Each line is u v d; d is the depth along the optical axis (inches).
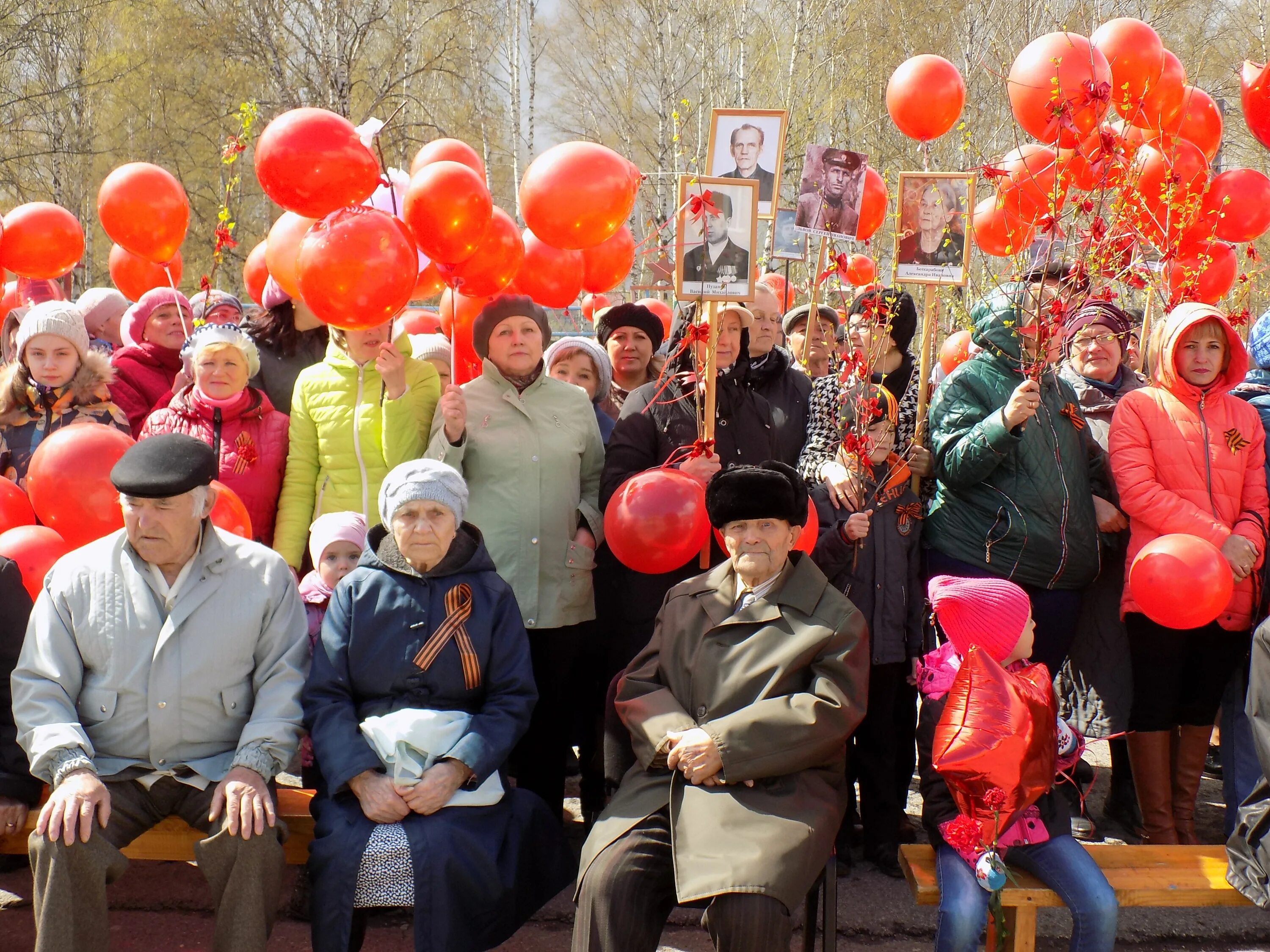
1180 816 146.6
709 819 109.4
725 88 687.7
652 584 142.4
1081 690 148.5
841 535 134.2
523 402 147.6
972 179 143.1
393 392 143.1
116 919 127.6
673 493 126.8
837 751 118.6
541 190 135.3
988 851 109.0
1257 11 650.2
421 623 120.3
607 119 815.1
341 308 125.2
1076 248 158.7
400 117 722.8
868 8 651.5
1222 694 142.6
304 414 148.3
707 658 120.3
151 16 757.3
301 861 120.8
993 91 565.0
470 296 147.0
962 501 140.7
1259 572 139.3
